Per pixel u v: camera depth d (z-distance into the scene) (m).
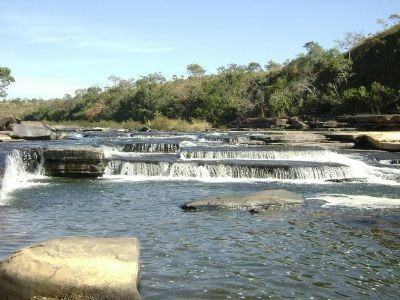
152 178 20.28
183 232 10.27
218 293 6.61
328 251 8.82
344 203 13.96
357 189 17.11
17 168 20.16
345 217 11.87
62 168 20.36
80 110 103.38
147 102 82.75
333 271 7.68
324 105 55.00
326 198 14.91
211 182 19.06
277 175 20.25
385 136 28.48
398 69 50.16
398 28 55.06
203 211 12.74
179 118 74.19
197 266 7.83
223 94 71.50
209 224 11.07
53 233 10.12
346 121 40.84
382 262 8.17
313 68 64.50
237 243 9.35
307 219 11.60
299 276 7.41
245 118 62.50
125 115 87.19
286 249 8.94
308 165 20.81
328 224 11.07
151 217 11.94
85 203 14.11
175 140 34.28
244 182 19.11
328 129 39.91
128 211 12.80
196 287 6.82
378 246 9.19
